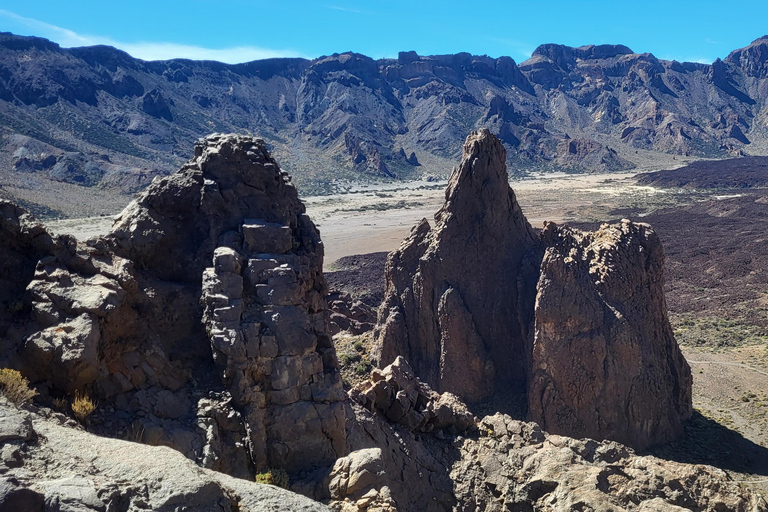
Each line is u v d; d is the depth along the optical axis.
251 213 19.95
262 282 18.17
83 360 14.71
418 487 21.73
